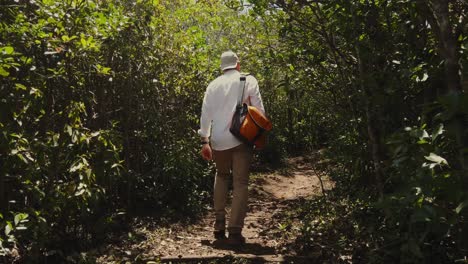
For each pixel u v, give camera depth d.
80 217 4.78
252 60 6.52
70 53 4.37
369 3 4.13
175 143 7.22
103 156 4.54
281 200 8.46
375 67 4.10
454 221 2.83
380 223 4.11
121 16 5.02
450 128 2.79
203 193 7.64
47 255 4.28
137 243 5.29
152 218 6.27
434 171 2.91
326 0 4.24
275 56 5.61
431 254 3.37
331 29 4.43
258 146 5.25
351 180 5.16
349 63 4.54
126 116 6.29
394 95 3.74
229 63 5.46
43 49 4.53
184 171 6.99
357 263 4.28
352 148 4.64
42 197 4.19
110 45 5.85
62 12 4.30
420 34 3.82
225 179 5.50
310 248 4.93
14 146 3.93
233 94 5.29
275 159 12.57
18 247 4.34
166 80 7.19
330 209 6.06
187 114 7.64
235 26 8.41
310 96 5.55
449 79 3.00
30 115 4.39
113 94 6.20
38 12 4.38
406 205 2.96
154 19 6.69
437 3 3.01
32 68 4.16
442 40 3.07
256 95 5.29
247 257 4.70
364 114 4.32
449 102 2.66
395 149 3.19
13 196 4.38
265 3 4.92
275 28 5.90
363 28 4.09
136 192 6.75
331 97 5.24
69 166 4.46
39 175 4.26
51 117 4.57
